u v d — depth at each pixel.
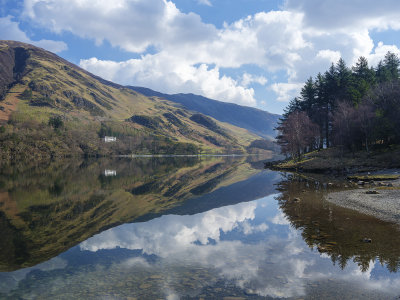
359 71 75.38
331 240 13.15
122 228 18.59
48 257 12.77
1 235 17.12
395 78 69.94
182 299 8.09
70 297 8.55
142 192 38.75
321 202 23.44
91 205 28.53
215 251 12.81
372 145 63.88
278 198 28.11
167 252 12.95
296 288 8.56
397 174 35.66
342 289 8.38
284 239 14.09
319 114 79.00
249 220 19.67
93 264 11.59
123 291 8.81
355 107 63.34
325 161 60.53
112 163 136.00
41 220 21.56
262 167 90.12
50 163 127.50
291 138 71.44
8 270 11.12
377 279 8.98
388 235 13.48
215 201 30.02
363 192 26.38
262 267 10.47
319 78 79.50
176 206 27.53
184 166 110.69
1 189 41.00
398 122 54.78
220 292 8.48
